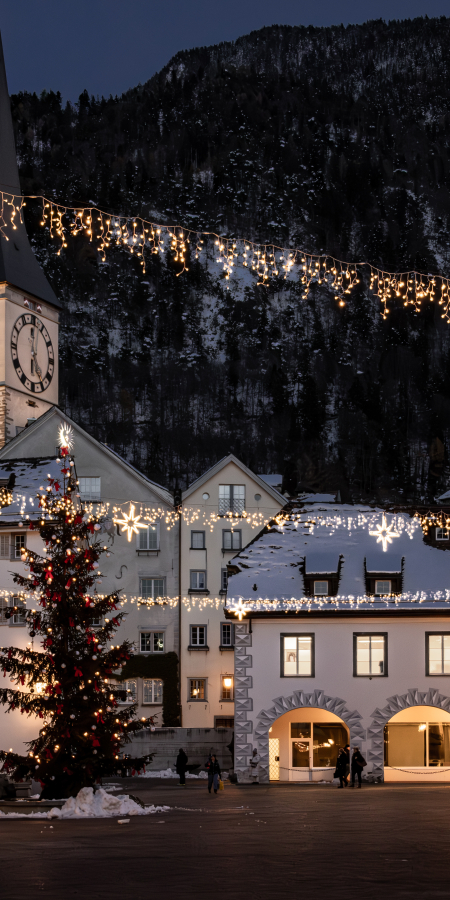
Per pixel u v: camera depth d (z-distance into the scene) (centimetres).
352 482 18962
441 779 4659
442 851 1747
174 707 6372
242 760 4659
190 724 6438
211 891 1334
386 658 4684
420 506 5350
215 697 6462
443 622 4691
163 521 6588
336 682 4678
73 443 6594
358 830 2128
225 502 6650
